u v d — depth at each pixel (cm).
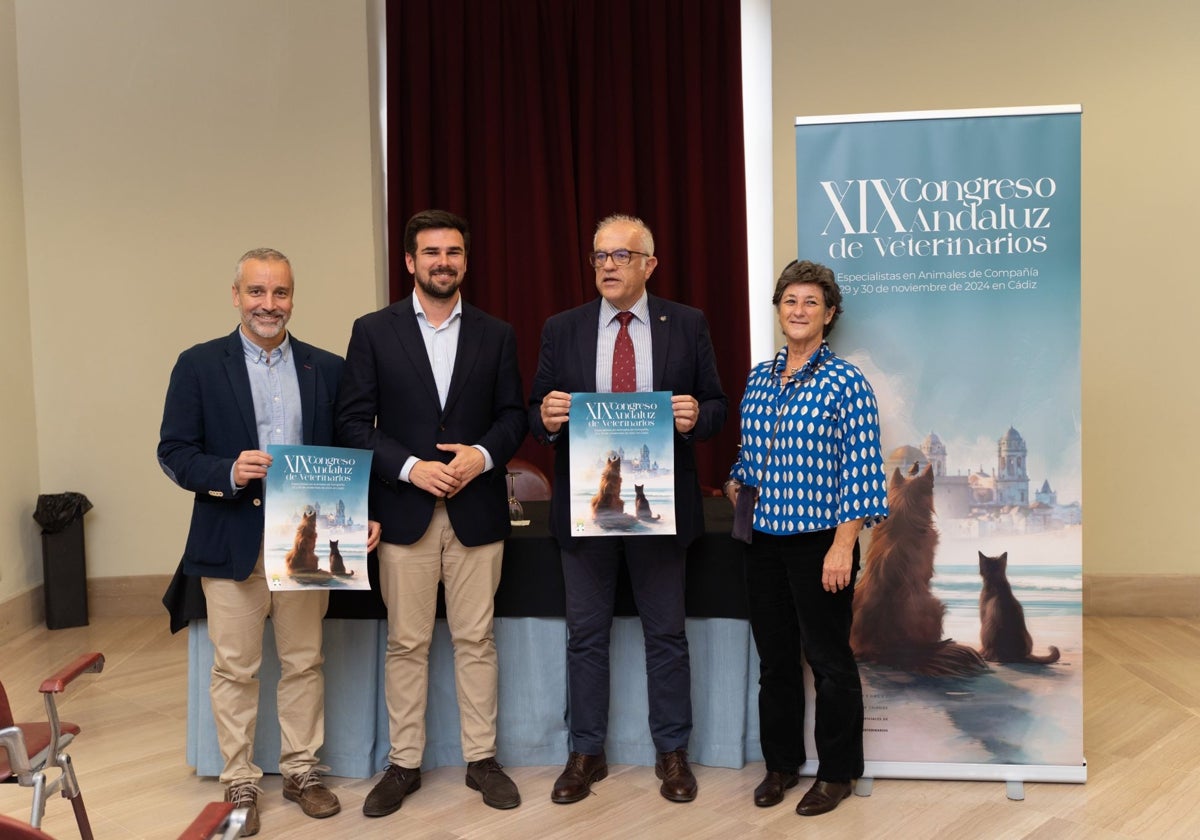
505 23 544
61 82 509
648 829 269
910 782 295
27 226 511
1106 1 475
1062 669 286
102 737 347
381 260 554
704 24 538
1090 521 490
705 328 293
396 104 545
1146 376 484
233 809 144
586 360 285
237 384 269
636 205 548
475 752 295
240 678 274
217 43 518
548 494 439
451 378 282
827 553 266
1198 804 278
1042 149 277
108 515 521
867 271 284
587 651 292
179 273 521
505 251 552
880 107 498
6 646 466
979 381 283
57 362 515
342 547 265
